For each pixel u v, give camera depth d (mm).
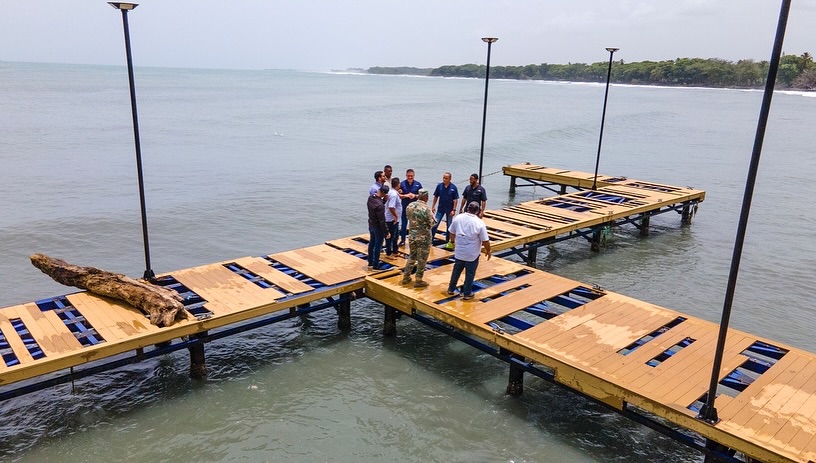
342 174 26750
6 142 32125
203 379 8633
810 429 5992
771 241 17406
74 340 7539
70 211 18438
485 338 8250
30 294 11922
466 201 12305
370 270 10648
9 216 17594
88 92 87000
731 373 7188
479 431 7422
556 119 63781
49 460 6719
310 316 11023
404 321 10930
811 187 26578
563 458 6918
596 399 7062
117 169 25984
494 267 11094
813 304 12234
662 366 7281
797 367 7312
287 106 72125
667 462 6895
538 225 14617
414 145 38500
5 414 7629
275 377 8719
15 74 171000
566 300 9555
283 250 15445
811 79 177375
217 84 148250
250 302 9000
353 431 7352
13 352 7230
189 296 9539
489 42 13383
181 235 16500
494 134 46906
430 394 8297
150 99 78125
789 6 4852
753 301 12336
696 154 38250
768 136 50000
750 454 5762
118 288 8648
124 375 8734
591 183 21219
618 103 100250
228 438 7176
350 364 9172
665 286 13242
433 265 11211
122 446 6996
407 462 6754
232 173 26109
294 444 7062
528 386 8625
